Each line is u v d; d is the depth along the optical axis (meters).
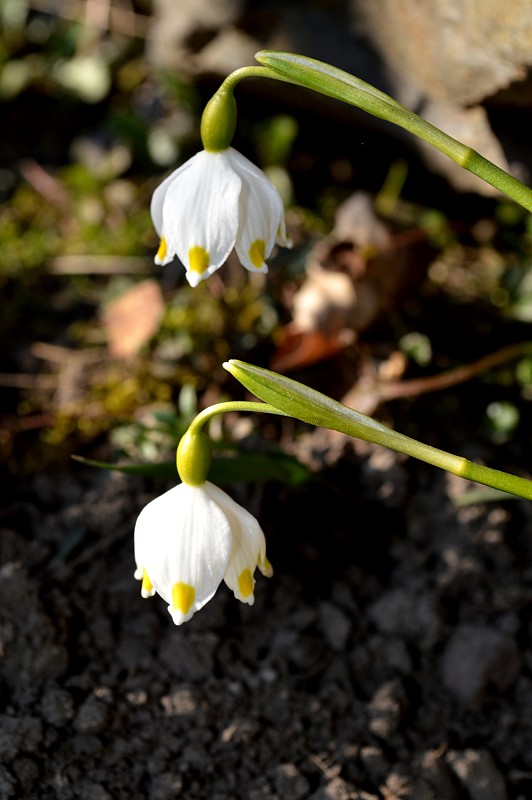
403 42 0.45
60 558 0.43
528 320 0.49
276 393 0.35
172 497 0.36
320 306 0.48
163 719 0.41
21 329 0.50
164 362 0.48
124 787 0.40
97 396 0.48
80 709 0.41
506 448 0.46
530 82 0.42
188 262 0.36
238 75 0.35
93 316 0.50
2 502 0.45
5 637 0.41
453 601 0.43
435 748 0.41
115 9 0.59
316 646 0.42
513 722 0.41
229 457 0.41
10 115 0.58
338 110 0.49
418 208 0.51
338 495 0.44
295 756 0.41
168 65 0.52
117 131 0.54
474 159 0.34
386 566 0.44
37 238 0.52
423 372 0.48
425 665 0.42
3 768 0.40
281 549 0.44
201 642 0.42
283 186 0.52
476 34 0.43
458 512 0.44
